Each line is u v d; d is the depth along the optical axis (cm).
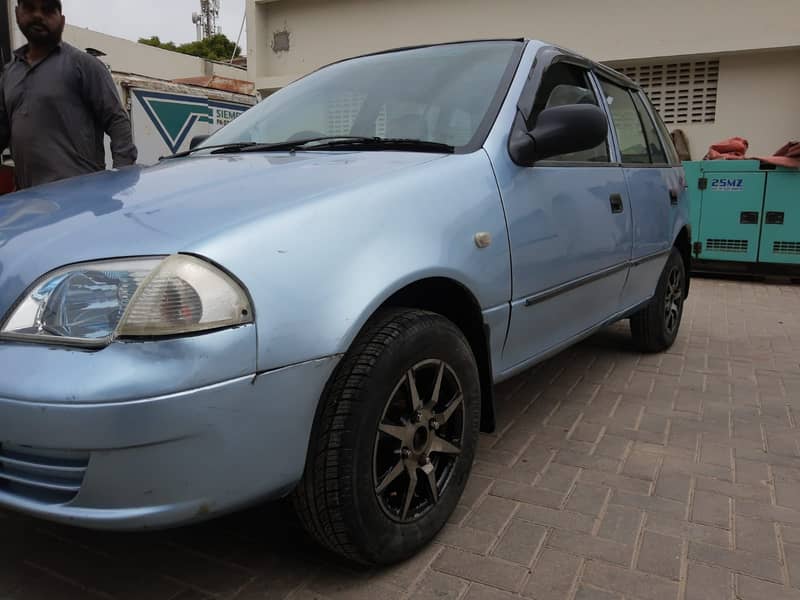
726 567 209
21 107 379
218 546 221
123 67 1630
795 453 297
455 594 195
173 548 220
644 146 405
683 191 456
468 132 255
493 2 1009
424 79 291
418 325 199
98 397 145
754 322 572
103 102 390
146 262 158
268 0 1179
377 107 286
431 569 208
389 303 208
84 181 244
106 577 205
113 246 165
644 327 440
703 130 932
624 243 344
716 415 345
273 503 249
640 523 235
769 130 898
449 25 1052
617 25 930
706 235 796
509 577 203
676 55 899
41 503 160
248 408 160
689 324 564
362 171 213
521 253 248
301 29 1184
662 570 207
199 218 174
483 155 242
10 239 181
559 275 278
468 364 223
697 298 687
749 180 764
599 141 258
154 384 147
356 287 179
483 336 235
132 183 224
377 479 194
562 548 219
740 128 912
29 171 388
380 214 195
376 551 194
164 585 201
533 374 414
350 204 189
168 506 155
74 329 155
